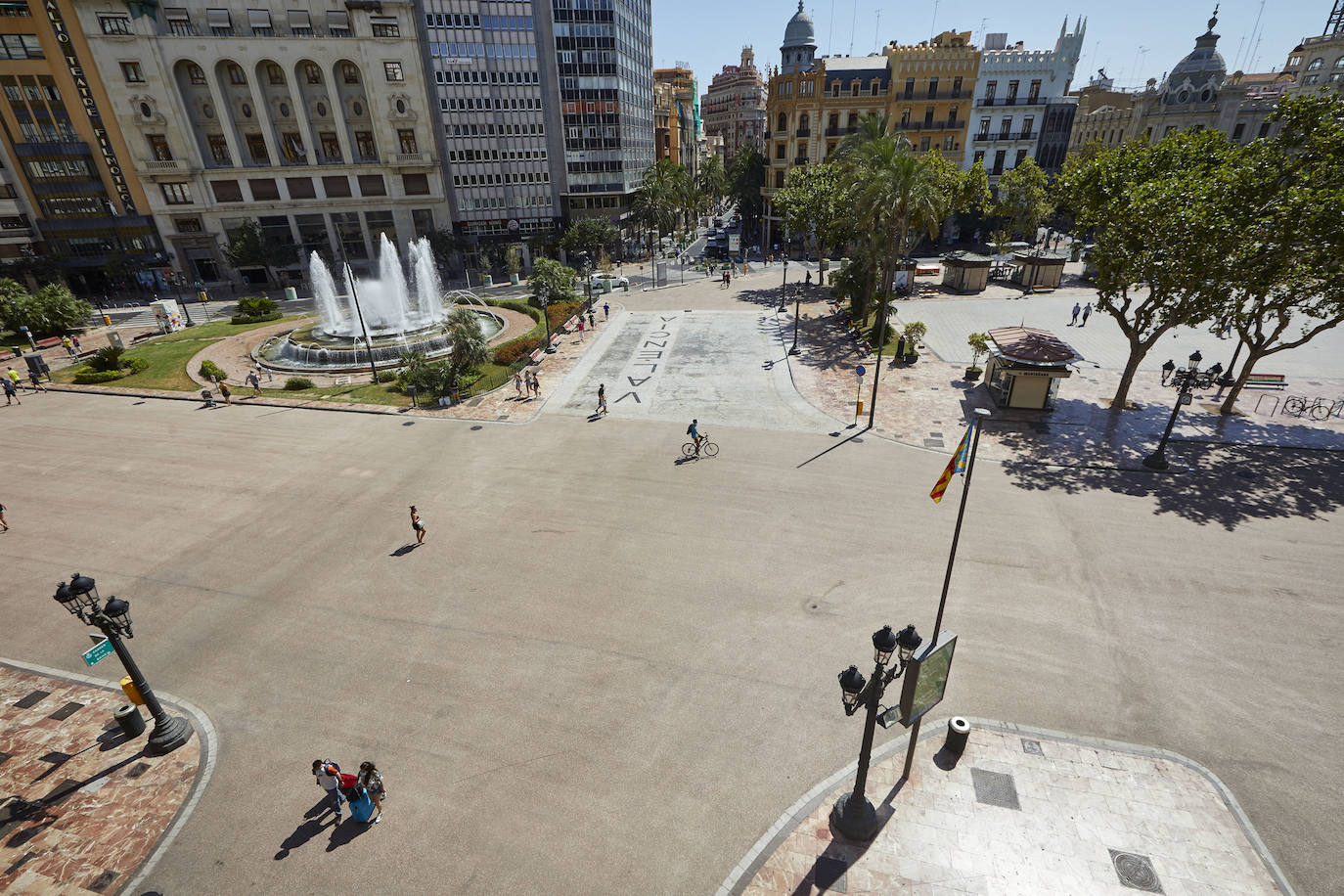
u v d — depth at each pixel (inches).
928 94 3070.9
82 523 867.4
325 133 2851.9
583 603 679.7
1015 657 583.2
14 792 485.4
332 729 531.5
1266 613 628.4
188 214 2758.4
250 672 597.6
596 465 1009.5
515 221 3174.2
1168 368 1314.0
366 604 689.6
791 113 3137.3
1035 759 487.2
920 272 2733.8
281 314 2272.4
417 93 2810.0
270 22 2591.0
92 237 2684.5
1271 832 427.8
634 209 3336.6
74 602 454.0
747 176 3678.6
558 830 442.3
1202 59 3107.8
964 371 1407.5
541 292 2031.3
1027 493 877.2
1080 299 2151.8
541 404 1298.0
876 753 497.0
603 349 1699.1
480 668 592.4
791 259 3250.5
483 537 812.0
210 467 1040.8
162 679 592.7
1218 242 879.7
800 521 823.1
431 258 2871.6
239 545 809.5
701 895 401.7
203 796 475.5
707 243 4030.5
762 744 505.7
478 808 459.2
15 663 621.3
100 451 1109.7
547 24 2918.3
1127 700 535.2
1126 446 1018.7
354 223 2965.1
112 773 498.6
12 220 2576.3
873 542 771.4
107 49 2466.8
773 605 665.0
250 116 2748.5
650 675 577.6
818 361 1517.0
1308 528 773.3
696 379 1419.8
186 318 2234.3
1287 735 498.9
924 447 1039.6
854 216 1678.2
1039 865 413.7
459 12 2723.9
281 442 1138.7
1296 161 896.3
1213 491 871.1
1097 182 1064.2
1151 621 623.2
